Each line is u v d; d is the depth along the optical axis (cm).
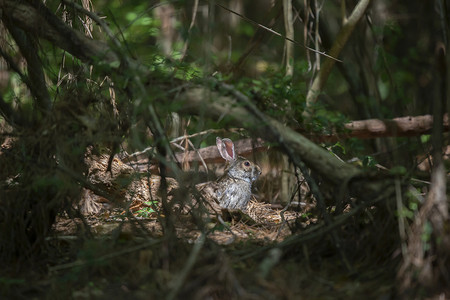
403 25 1748
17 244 784
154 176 1161
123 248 763
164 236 777
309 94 1135
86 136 773
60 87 965
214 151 1327
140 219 1020
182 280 584
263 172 1358
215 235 920
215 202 1199
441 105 714
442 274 638
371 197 720
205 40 1011
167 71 845
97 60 779
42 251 779
